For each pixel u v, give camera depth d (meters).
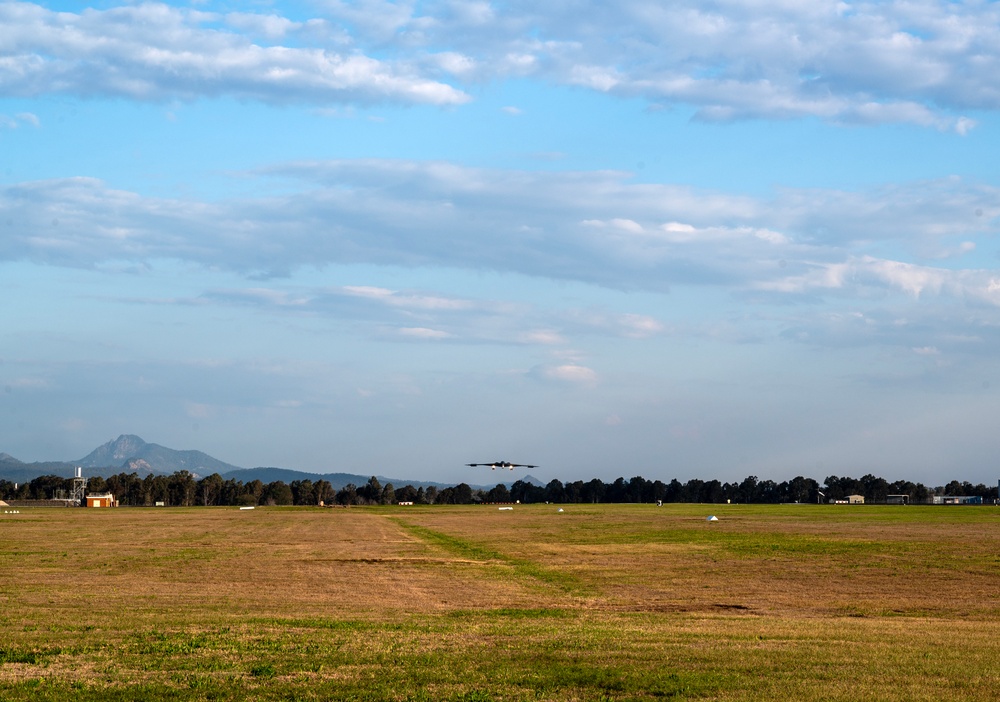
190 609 38.00
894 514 147.25
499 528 106.56
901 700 19.88
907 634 30.66
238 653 25.48
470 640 28.30
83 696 20.44
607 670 23.14
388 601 42.22
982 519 124.62
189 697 20.53
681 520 125.00
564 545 78.44
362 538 88.81
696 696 20.52
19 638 28.22
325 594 44.66
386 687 21.47
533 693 20.92
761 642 28.22
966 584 51.09
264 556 67.12
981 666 23.75
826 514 148.00
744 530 97.94
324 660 24.50
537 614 37.94
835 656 25.22
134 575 53.47
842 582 51.94
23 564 60.38
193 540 85.88
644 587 49.47
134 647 26.34
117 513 171.38
